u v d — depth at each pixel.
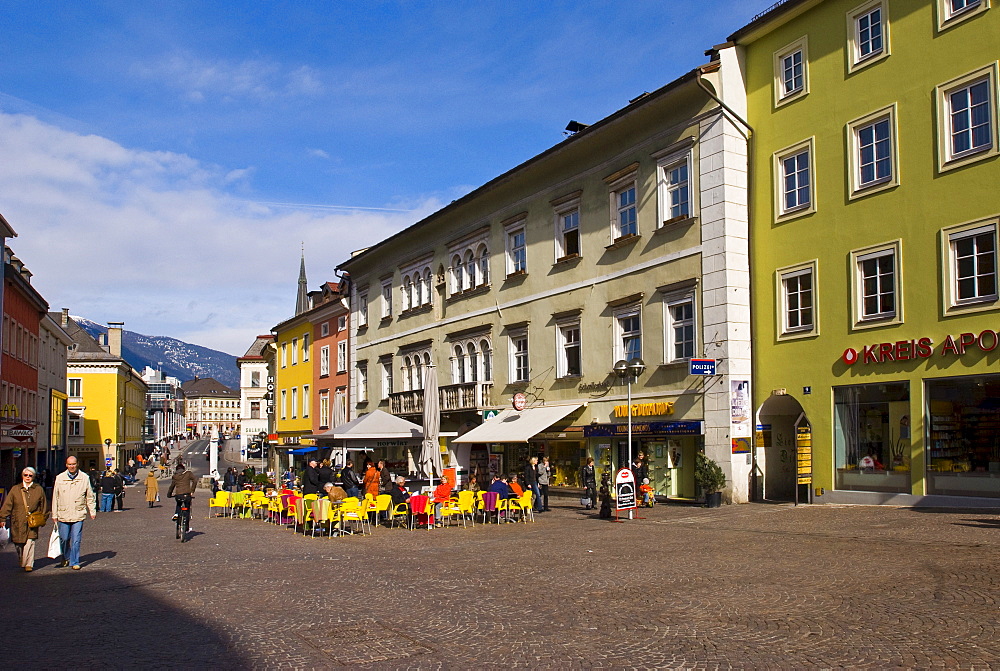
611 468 28.95
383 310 47.47
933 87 20.55
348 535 20.98
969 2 19.97
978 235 19.39
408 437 29.73
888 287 21.36
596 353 29.80
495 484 22.81
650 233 27.62
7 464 44.88
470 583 12.43
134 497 50.44
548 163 32.28
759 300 24.80
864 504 21.34
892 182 21.33
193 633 9.49
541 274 33.09
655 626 9.23
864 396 21.70
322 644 8.85
